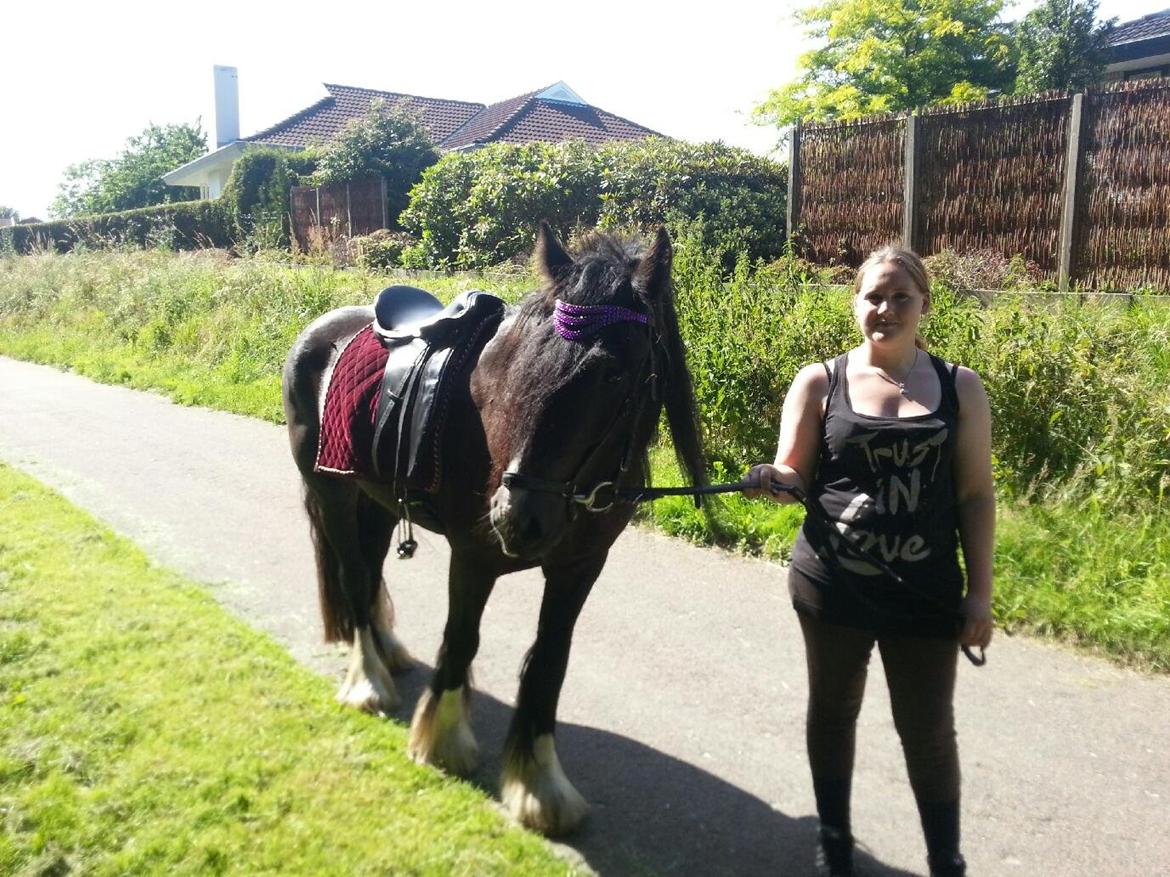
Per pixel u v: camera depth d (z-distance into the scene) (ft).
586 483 9.25
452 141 99.19
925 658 8.79
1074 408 19.31
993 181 33.35
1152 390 19.45
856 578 8.78
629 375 8.95
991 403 19.94
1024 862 10.07
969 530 8.82
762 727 12.89
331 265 50.47
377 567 14.11
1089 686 13.96
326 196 72.18
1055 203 31.83
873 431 8.61
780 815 10.95
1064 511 18.24
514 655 15.03
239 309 43.55
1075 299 25.07
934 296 22.80
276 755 11.25
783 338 23.11
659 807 11.04
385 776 11.07
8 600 15.14
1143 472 18.13
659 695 13.73
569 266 9.55
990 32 76.95
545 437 8.73
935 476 8.62
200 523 21.08
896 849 10.35
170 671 13.08
